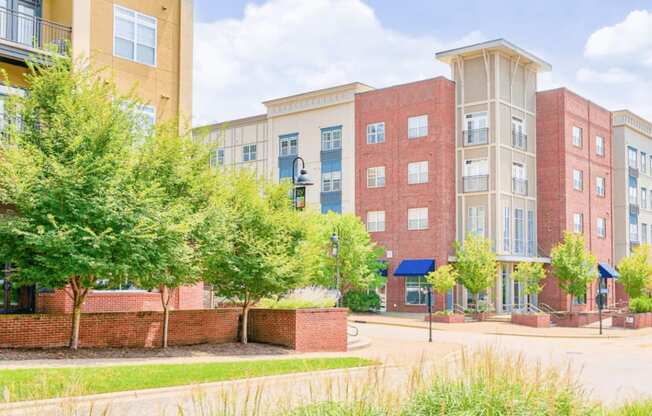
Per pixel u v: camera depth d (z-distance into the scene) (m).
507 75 47.56
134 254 16.61
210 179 20.38
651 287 46.66
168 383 12.80
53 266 16.11
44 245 15.90
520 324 39.94
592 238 52.75
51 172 16.36
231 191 21.72
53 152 16.88
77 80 17.95
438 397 7.58
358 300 45.69
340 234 41.97
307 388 12.21
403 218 47.34
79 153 16.64
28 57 19.67
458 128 47.41
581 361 22.27
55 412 6.60
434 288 41.19
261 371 14.81
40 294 21.05
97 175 16.73
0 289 20.31
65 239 15.80
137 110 21.28
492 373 7.80
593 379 17.58
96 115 17.47
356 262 42.06
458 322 39.72
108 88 18.23
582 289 42.50
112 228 16.73
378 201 48.75
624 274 46.34
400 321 39.56
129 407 10.77
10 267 20.20
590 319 43.53
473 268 40.97
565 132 49.31
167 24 25.56
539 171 50.03
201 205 20.06
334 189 51.38
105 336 19.48
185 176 19.58
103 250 16.34
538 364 9.16
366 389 7.10
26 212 16.66
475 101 46.88
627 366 21.05
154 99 24.86
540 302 48.72
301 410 7.23
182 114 23.66
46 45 18.62
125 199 17.02
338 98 51.56
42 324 18.31
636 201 60.31
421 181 46.78
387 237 48.03
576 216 50.69
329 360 17.80
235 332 23.06
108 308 22.59
